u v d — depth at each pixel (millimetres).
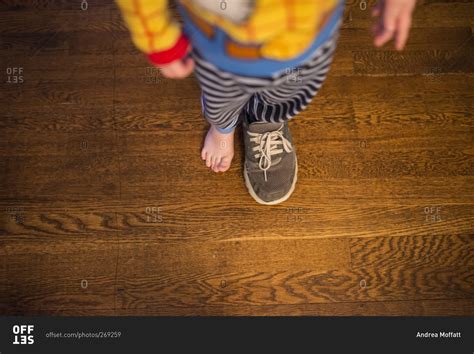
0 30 1317
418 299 1110
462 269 1130
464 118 1251
